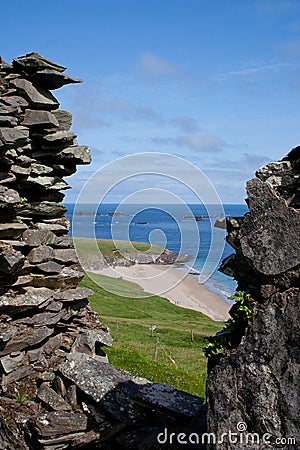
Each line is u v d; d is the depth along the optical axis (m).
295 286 7.34
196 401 10.32
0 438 10.08
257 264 7.61
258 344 7.40
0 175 10.41
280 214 7.49
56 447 9.70
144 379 11.55
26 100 10.88
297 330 7.05
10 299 10.56
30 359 11.20
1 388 10.56
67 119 11.61
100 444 9.98
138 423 10.13
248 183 7.86
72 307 12.41
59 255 11.84
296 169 7.76
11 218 10.74
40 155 11.27
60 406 10.47
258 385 7.25
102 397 10.34
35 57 10.85
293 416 6.89
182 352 24.31
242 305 8.02
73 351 12.07
